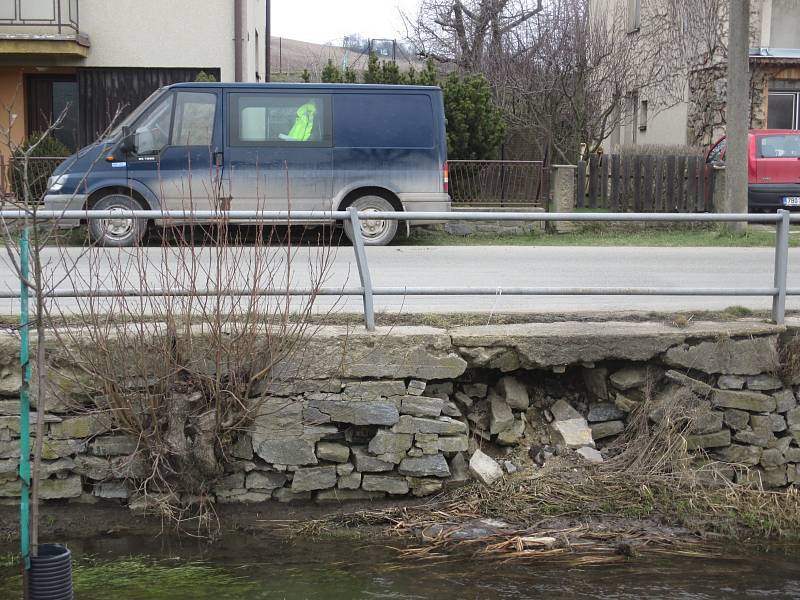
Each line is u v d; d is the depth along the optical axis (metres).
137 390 5.77
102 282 6.25
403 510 6.05
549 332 6.42
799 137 17.31
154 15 18.81
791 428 6.59
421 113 13.26
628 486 6.22
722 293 6.60
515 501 6.08
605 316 6.91
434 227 15.12
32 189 8.89
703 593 5.15
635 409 6.63
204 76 17.44
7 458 5.89
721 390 6.54
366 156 13.14
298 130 13.02
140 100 19.05
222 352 5.82
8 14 18.25
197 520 5.91
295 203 13.05
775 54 22.77
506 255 12.39
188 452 5.85
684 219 6.36
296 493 6.11
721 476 6.42
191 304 5.77
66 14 18.38
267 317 5.88
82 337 5.77
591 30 23.38
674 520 6.01
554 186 15.66
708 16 23.39
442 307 7.96
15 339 5.81
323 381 6.07
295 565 5.40
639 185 17.19
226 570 5.32
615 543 5.73
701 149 21.78
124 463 5.86
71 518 5.88
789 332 6.64
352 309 7.48
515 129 18.89
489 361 6.32
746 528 6.02
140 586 5.12
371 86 13.16
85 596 4.99
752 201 17.05
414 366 6.14
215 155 12.80
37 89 19.61
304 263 11.05
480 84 17.77
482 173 15.59
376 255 12.16
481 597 5.03
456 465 6.27
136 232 5.84
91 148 12.70
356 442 6.21
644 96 27.94
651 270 11.05
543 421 6.69
